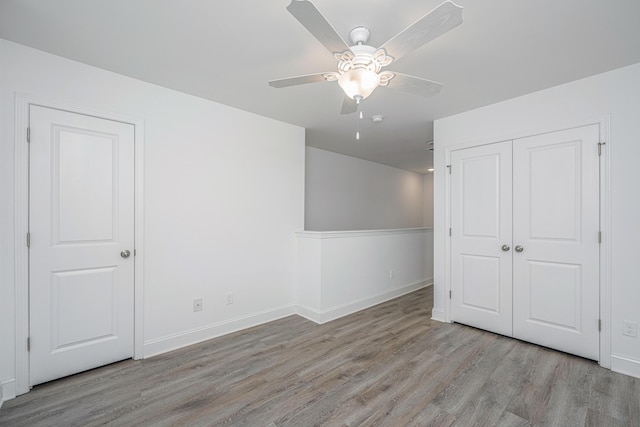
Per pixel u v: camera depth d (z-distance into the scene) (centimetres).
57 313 202
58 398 183
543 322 254
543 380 203
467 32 172
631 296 211
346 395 186
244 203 302
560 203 244
